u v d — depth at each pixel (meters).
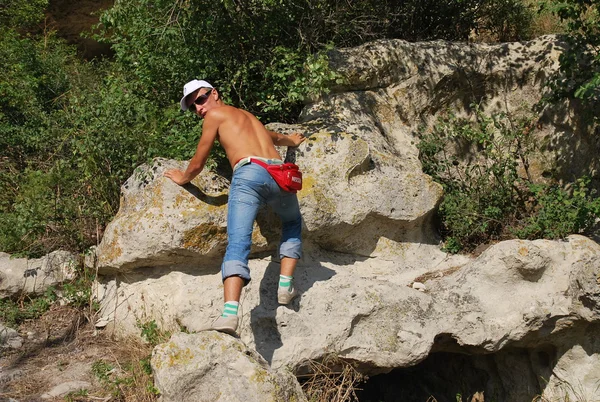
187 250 4.89
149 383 4.43
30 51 8.11
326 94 6.14
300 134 5.31
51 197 5.92
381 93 6.34
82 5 9.86
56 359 4.93
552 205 5.77
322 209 5.20
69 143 6.63
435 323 5.14
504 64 6.49
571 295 5.18
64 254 5.76
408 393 6.79
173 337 4.30
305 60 6.27
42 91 7.78
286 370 4.39
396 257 5.63
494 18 8.11
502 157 6.28
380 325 5.07
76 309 5.47
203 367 4.14
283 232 4.76
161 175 5.13
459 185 6.29
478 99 6.57
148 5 6.46
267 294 4.98
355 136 5.48
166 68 6.41
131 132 5.76
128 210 5.20
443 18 7.67
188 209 4.89
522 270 5.25
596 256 5.00
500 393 5.99
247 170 4.45
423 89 6.42
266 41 6.53
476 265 5.37
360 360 5.02
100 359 4.91
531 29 8.32
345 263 5.49
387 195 5.46
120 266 5.03
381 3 7.29
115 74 7.90
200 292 4.94
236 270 4.28
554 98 6.11
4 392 4.50
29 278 5.60
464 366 6.28
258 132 4.68
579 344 5.38
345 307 5.02
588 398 5.37
